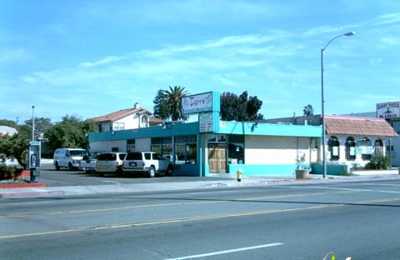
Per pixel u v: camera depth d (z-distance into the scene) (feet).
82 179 99.81
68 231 33.12
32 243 28.91
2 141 87.97
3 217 40.11
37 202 55.21
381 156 142.82
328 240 30.71
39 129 306.35
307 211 45.19
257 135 121.49
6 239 30.14
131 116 259.60
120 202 53.57
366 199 57.41
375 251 27.58
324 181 101.76
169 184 87.51
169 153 125.08
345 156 141.59
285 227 35.68
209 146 114.73
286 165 125.80
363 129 144.87
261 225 36.52
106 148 158.61
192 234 32.40
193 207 47.93
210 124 108.58
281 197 59.72
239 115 298.15
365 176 119.03
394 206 49.75
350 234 32.91
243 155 119.75
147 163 108.88
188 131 115.75
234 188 80.28
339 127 139.13
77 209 46.06
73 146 231.30
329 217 41.19
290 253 26.73
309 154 132.16
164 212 43.75
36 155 81.46
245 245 28.84
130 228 34.60
